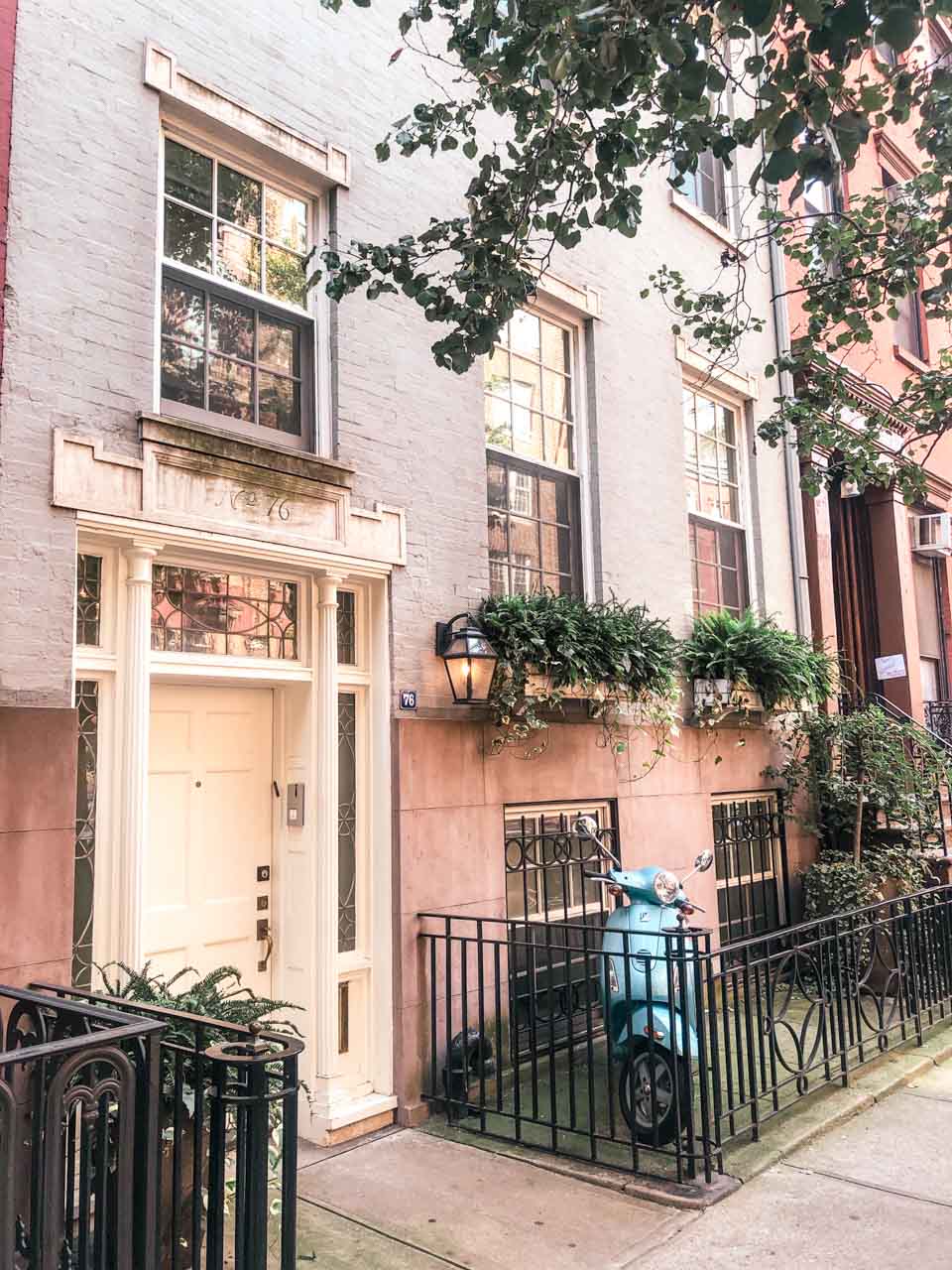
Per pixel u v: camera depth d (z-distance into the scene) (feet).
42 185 13.83
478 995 17.61
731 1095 15.33
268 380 17.54
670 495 26.73
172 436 14.88
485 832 19.71
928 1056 20.61
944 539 38.29
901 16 9.48
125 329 14.65
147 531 14.49
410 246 15.44
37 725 12.94
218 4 16.49
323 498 17.31
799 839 30.19
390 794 18.06
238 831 17.03
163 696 16.07
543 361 23.89
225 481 15.67
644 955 15.23
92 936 13.94
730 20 11.28
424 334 19.74
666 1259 12.53
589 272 24.68
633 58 10.91
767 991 16.81
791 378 31.96
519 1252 12.74
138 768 14.26
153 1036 8.80
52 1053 7.86
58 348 13.78
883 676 34.14
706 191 30.78
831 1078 18.81
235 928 16.80
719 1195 14.14
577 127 14.67
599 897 23.00
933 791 28.71
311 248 16.31
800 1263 12.36
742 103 31.58
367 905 18.03
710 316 28.73
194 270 16.37
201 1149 10.30
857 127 12.05
